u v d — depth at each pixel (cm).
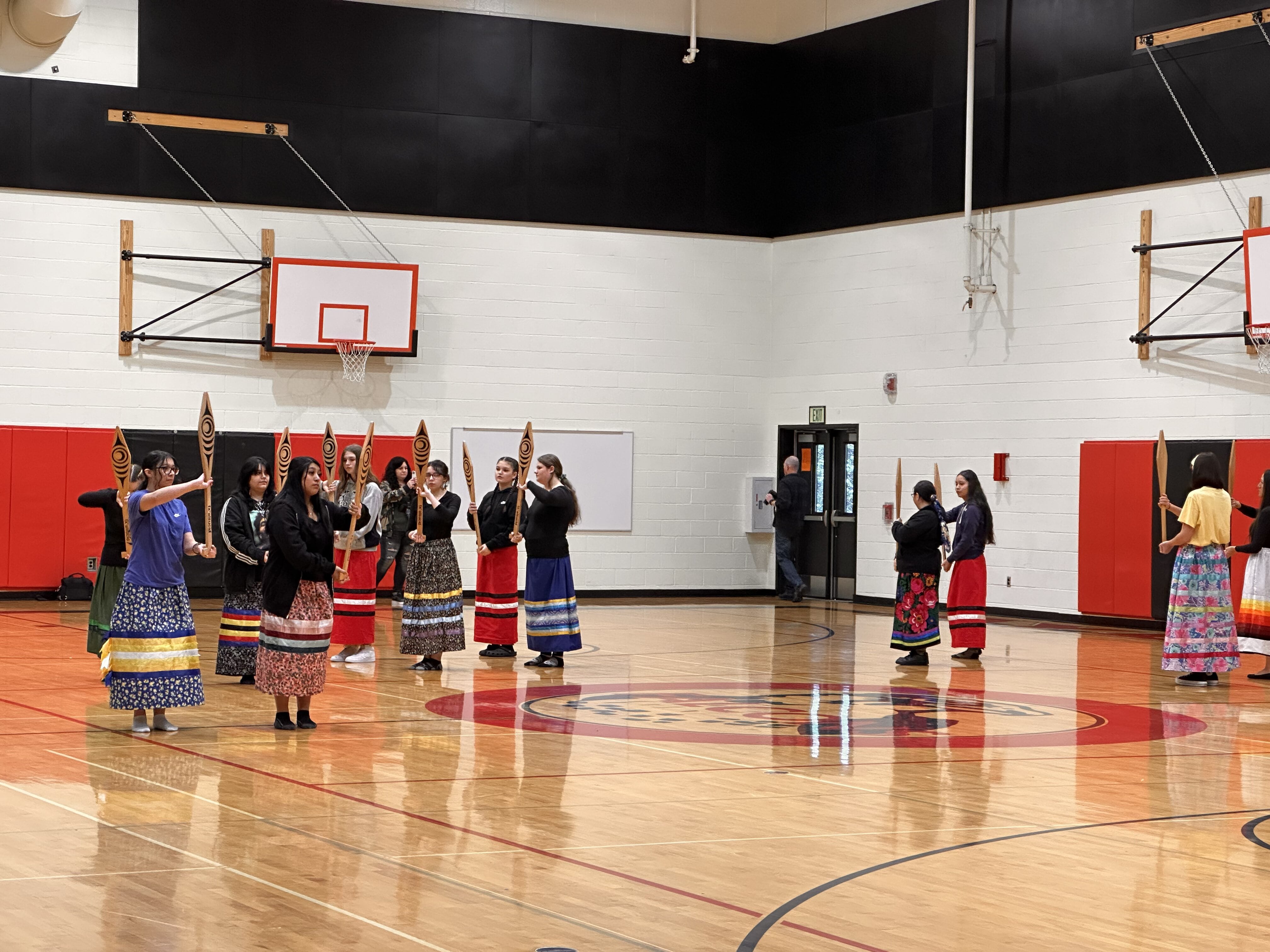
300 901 463
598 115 2019
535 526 1202
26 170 1778
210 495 941
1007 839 584
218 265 1855
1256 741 862
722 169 2073
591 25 2016
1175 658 1154
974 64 1830
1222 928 456
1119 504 1677
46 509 1773
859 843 572
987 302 1825
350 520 854
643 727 879
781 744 825
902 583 1274
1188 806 660
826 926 449
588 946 421
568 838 569
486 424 1970
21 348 1780
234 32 1864
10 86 1772
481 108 1967
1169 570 1633
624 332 2034
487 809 622
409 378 1938
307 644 831
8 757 732
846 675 1179
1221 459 1585
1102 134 1702
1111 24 1694
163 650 805
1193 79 1619
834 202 2008
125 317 1814
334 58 1906
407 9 1936
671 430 2058
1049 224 1761
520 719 899
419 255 1945
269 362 1877
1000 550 1811
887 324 1945
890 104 1938
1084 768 758
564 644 1198
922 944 432
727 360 2080
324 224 1906
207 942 416
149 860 516
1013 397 1797
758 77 2088
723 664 1252
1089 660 1336
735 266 2083
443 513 1152
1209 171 1605
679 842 566
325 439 1167
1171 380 1639
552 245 2002
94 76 1806
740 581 2097
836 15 2011
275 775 693
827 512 2044
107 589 999
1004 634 1598
